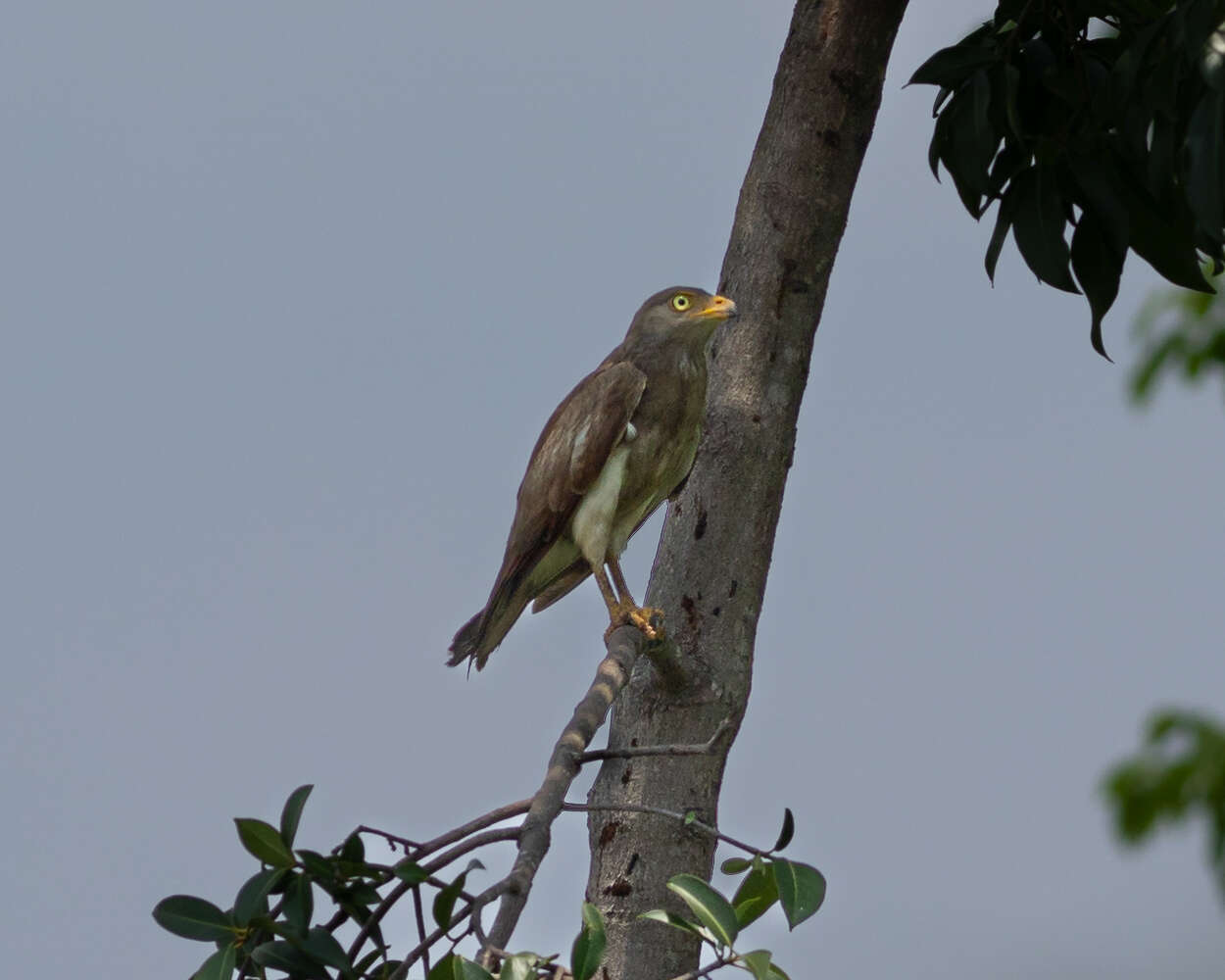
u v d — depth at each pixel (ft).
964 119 32.01
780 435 35.40
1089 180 31.32
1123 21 32.04
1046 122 32.42
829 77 35.27
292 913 24.35
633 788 33.47
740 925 22.53
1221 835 34.47
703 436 35.83
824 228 35.70
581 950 21.07
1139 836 35.88
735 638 34.45
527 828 24.54
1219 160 24.81
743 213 36.47
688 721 33.76
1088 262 32.04
